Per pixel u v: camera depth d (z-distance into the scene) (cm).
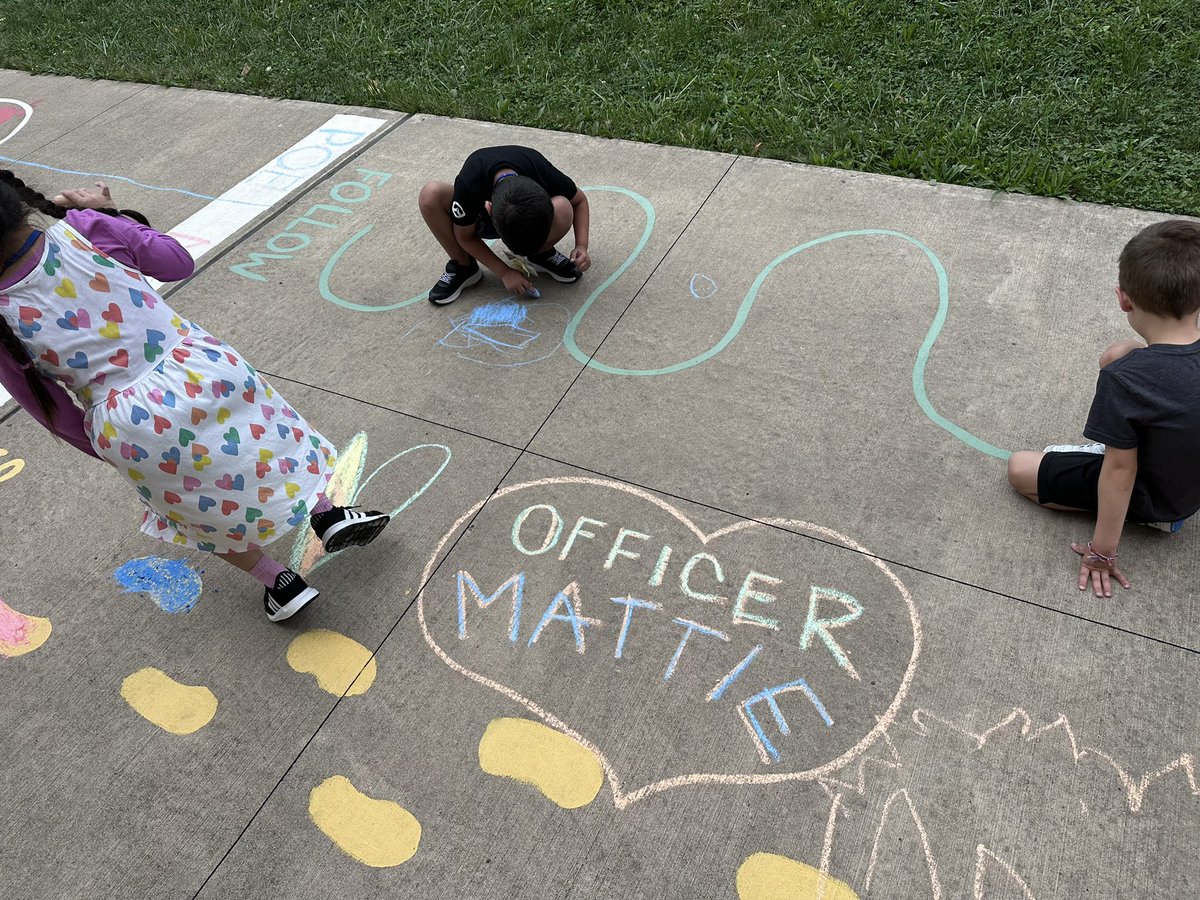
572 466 293
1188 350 213
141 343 205
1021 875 194
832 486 276
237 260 407
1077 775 207
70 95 574
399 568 270
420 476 296
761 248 371
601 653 242
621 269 371
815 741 219
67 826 223
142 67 582
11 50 638
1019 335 316
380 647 251
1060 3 464
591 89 482
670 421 304
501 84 501
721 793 212
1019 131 404
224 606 267
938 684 226
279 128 503
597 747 223
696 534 268
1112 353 254
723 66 478
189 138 507
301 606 253
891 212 378
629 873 201
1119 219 355
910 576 250
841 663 233
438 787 221
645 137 445
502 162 322
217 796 225
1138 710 216
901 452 283
